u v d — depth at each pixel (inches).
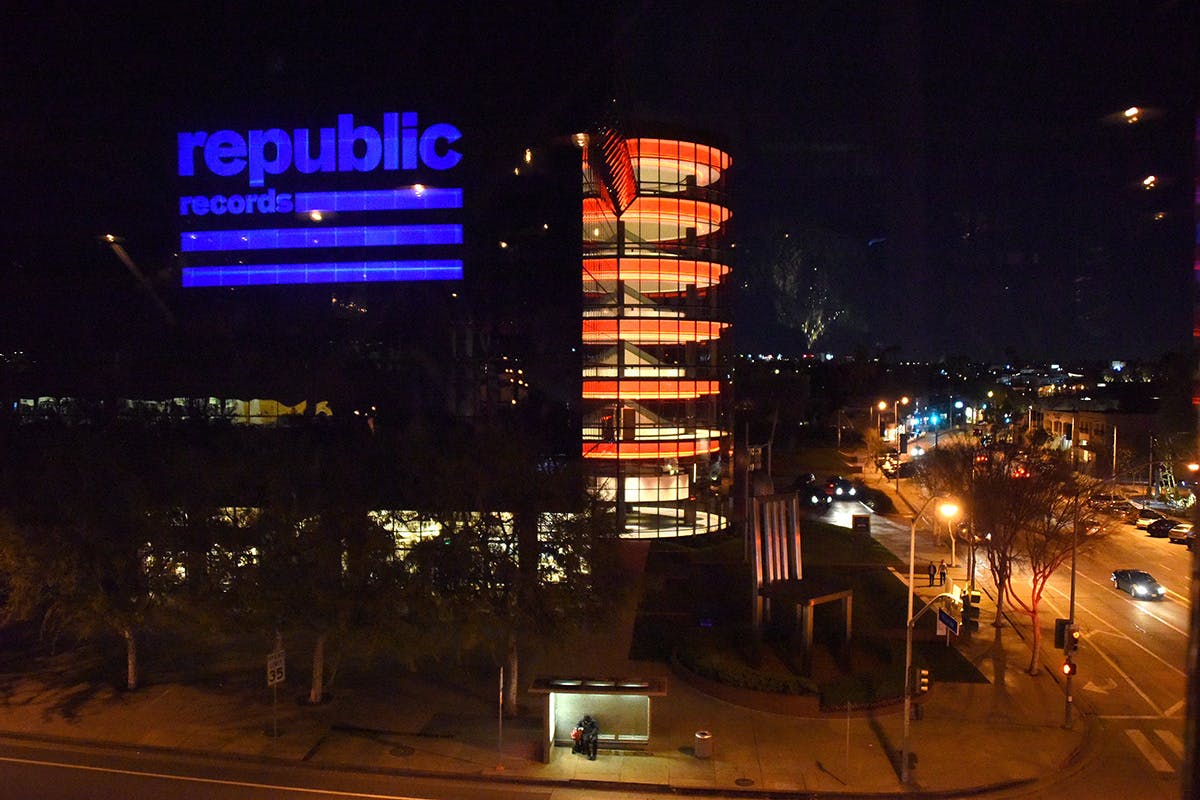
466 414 2058.3
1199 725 305.7
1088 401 4259.4
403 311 2089.1
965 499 1659.7
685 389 2352.4
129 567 1181.7
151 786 933.2
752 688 1175.6
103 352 2175.2
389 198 2100.1
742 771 983.0
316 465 1224.2
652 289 2448.3
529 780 958.4
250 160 2145.7
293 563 1130.0
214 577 1155.9
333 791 925.2
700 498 2420.0
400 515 1149.7
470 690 1220.5
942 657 1386.6
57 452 1320.1
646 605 1673.2
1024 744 1061.8
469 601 1087.0
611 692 1008.9
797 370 6948.8
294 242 2127.2
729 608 1659.7
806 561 2071.9
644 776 969.5
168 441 1656.0
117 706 1159.6
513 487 1111.6
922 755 1026.7
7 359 2188.7
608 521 1135.0
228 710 1146.0
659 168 2432.3
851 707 1152.2
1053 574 1971.0
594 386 2287.2
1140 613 1654.8
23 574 1194.0
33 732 1078.4
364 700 1182.9
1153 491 3095.5
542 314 2048.5
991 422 4178.2
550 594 1076.5
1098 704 1202.0
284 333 2124.8
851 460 4301.2
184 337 2155.5
